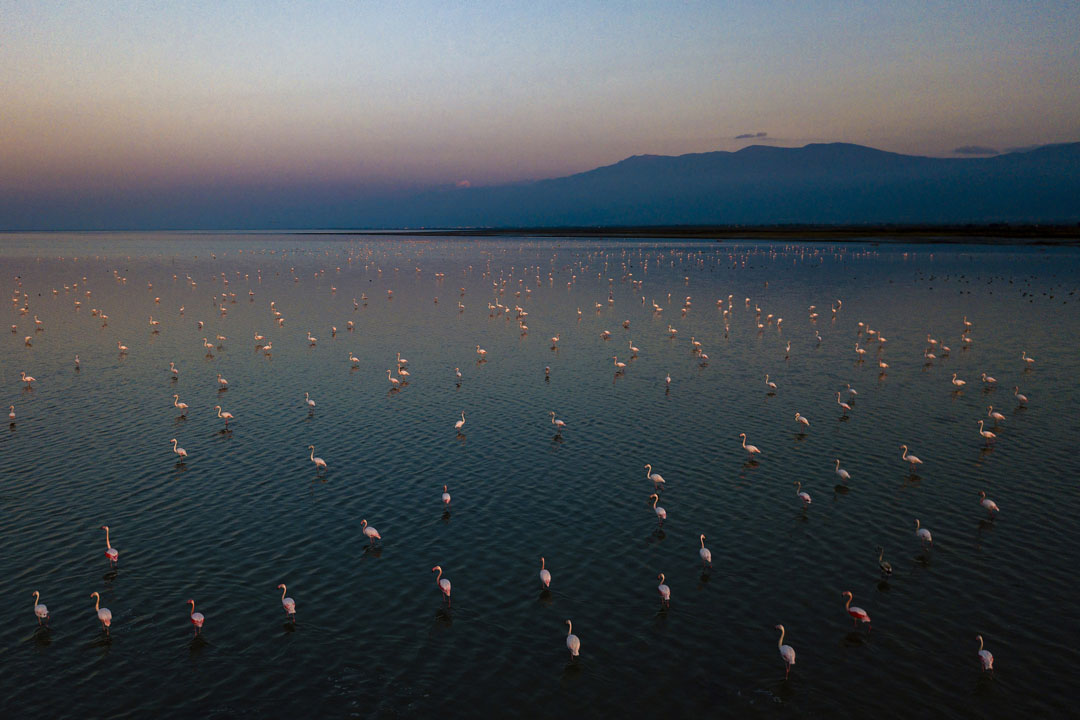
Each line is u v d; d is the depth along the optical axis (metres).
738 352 83.25
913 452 49.69
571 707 26.25
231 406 61.84
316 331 99.06
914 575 34.16
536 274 185.12
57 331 98.38
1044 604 31.58
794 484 44.69
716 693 26.80
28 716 25.84
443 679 27.77
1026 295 130.38
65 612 31.86
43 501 42.56
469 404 62.31
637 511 41.28
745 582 33.88
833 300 128.12
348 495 43.66
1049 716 25.25
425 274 187.12
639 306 123.44
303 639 30.16
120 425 56.59
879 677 27.41
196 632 30.48
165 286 155.38
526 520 40.34
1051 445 50.50
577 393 65.62
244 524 39.94
